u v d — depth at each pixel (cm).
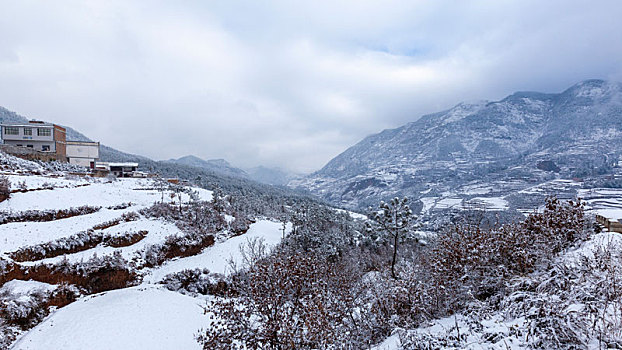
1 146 3959
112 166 6128
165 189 4278
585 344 573
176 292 2277
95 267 2061
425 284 1182
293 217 4497
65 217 2520
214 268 2688
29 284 1738
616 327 583
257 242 3481
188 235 3020
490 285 1066
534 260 1054
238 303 1133
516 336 671
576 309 677
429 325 972
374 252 3800
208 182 8612
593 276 786
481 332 753
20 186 2628
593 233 1202
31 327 1561
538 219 1240
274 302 1100
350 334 1088
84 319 1680
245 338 1054
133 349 1536
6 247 1855
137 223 2838
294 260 1208
